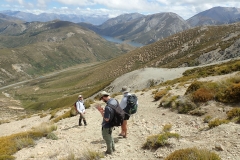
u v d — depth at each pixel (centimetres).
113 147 733
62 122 1712
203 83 1385
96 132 1098
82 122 1473
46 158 799
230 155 530
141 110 1494
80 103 1343
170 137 728
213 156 505
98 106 731
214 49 10262
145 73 5709
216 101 1143
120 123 694
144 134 901
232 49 8881
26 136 1084
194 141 671
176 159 528
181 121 1041
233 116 882
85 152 717
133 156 671
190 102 1206
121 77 6719
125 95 875
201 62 9888
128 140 852
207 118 941
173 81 3284
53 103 11856
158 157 619
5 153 905
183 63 10688
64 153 823
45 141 1055
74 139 1013
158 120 1145
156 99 1798
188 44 17738
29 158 824
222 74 2469
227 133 685
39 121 2572
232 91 1088
